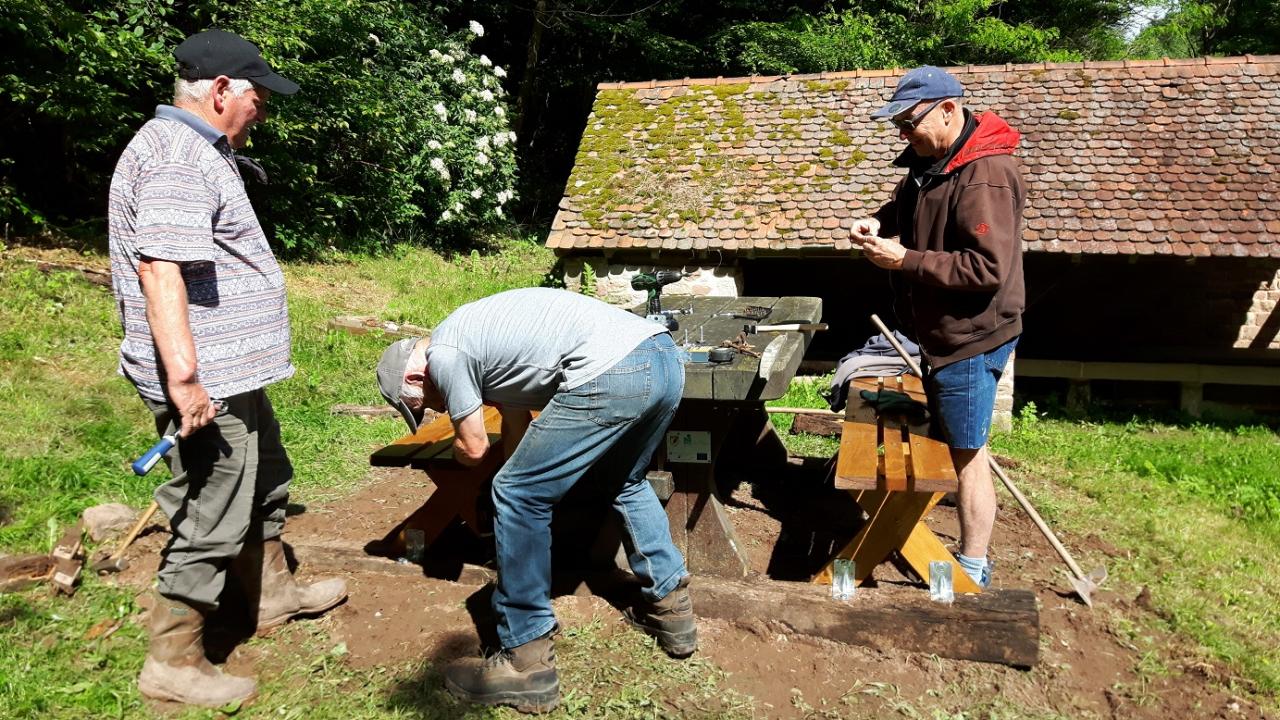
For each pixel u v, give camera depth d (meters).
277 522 3.32
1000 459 6.26
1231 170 8.55
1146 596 3.92
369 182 12.34
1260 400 9.59
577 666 3.15
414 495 4.91
